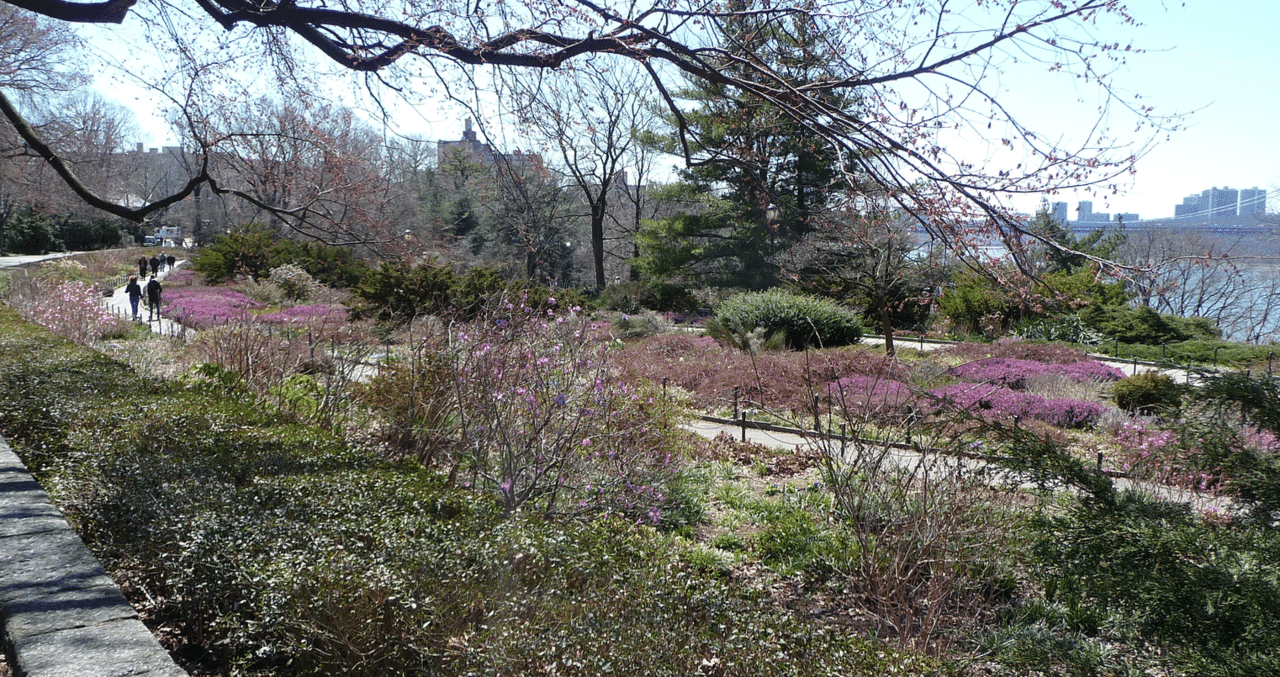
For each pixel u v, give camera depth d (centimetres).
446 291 2053
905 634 460
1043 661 388
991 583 527
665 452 741
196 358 1257
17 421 602
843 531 627
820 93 587
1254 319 3869
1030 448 396
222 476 460
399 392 778
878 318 2759
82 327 1638
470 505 439
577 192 4056
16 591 312
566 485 610
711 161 654
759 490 841
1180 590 313
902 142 496
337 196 988
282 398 791
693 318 3231
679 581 360
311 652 314
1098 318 2584
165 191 5775
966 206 462
